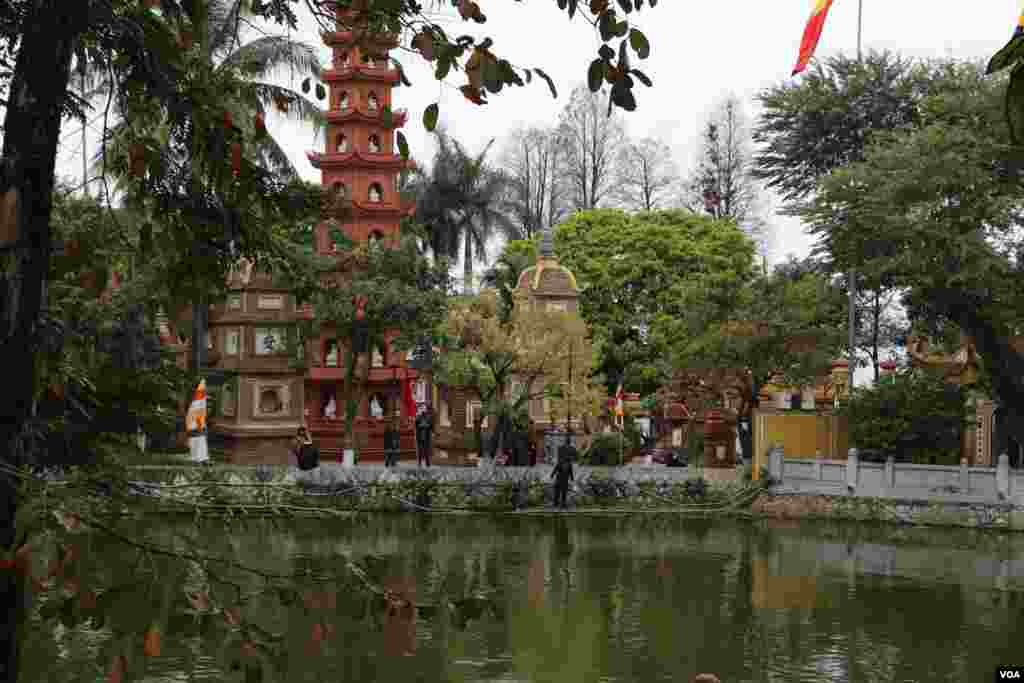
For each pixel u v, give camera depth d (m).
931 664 20.52
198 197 6.82
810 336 46.69
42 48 5.35
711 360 47.47
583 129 76.75
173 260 7.12
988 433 44.50
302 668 19.23
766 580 29.27
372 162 53.91
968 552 34.56
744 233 70.88
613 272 65.69
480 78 5.32
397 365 54.84
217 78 6.63
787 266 61.50
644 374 62.00
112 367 7.98
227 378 51.00
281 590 5.29
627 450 52.59
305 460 41.06
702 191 77.50
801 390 50.81
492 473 43.59
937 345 47.16
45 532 4.50
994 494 40.03
